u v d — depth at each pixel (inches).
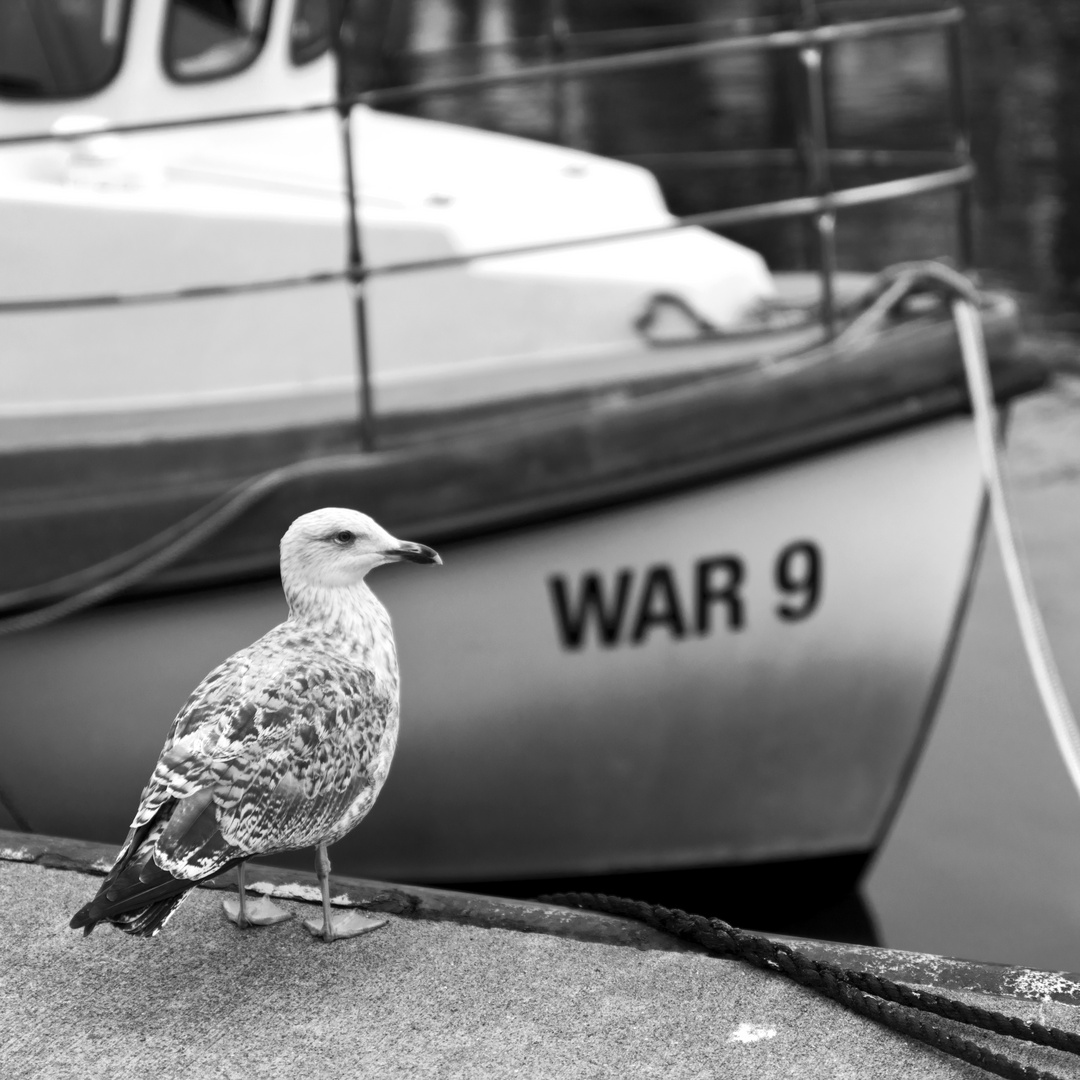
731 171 443.5
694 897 218.5
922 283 199.3
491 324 209.5
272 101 236.8
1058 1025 96.8
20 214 202.2
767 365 190.9
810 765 210.8
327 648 103.0
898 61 720.3
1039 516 341.7
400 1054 95.7
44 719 201.9
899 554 200.2
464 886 214.1
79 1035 98.3
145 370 205.6
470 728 200.8
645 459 186.9
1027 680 282.0
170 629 194.7
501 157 252.7
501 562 191.8
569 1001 101.1
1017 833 240.1
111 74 221.5
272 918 110.9
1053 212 578.2
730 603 197.3
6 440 197.8
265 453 193.9
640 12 716.0
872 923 218.5
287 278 205.5
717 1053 95.1
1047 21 912.3
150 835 92.4
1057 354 444.8
